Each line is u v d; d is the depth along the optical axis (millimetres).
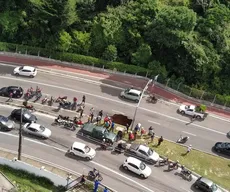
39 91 67500
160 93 75062
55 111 65125
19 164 51781
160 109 70375
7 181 48750
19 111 60906
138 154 57781
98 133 59281
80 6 83750
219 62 80250
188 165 58781
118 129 63094
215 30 81562
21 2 83500
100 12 84562
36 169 51188
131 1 83875
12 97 66375
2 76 71938
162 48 80625
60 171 53094
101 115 64250
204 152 62375
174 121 68125
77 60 78750
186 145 63094
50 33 81125
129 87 75250
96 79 75812
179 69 79125
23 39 82250
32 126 58406
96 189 48906
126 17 81188
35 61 78438
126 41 81625
